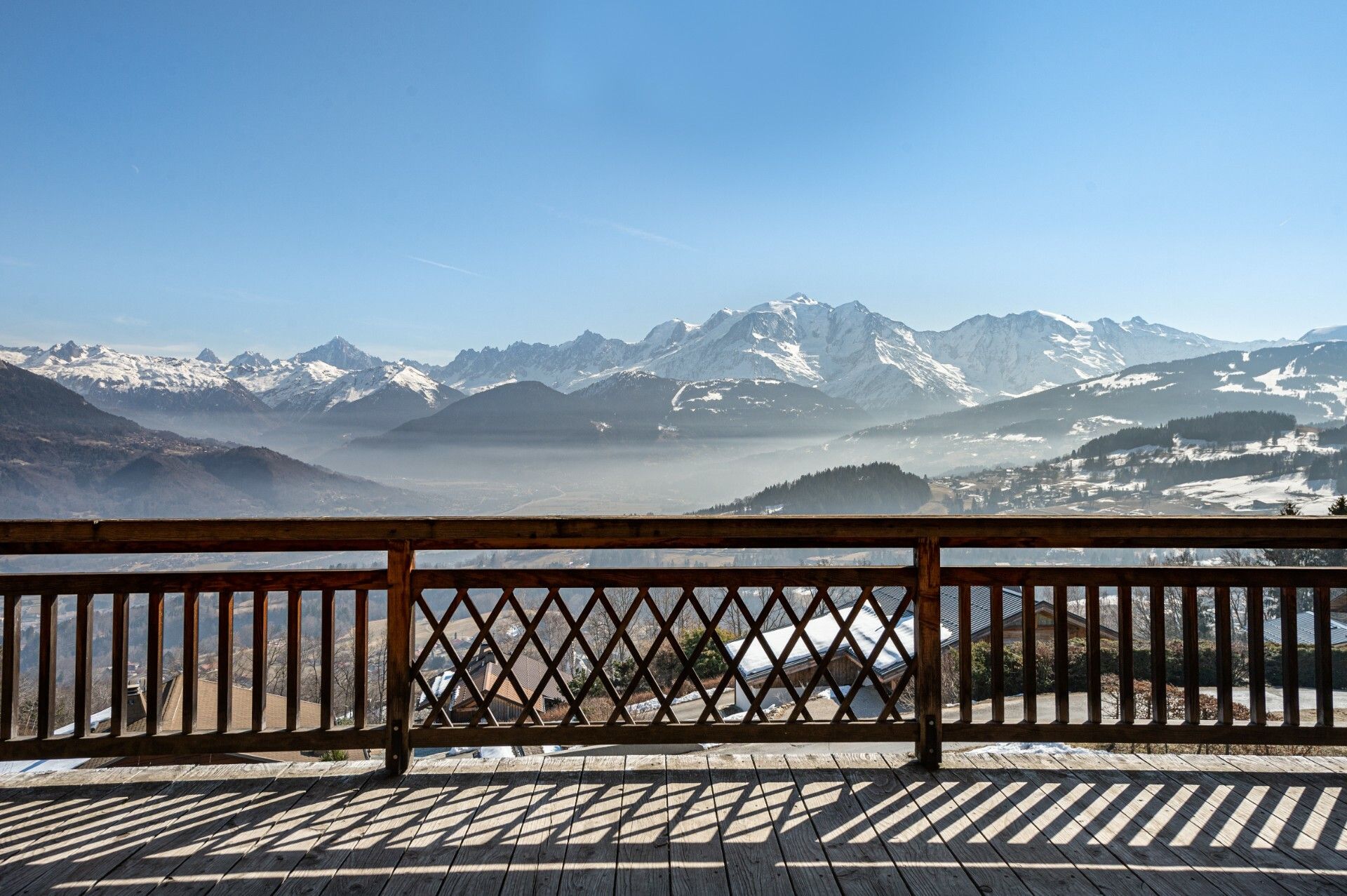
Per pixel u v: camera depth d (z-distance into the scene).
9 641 2.99
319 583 3.11
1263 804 2.89
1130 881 2.40
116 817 2.80
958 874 2.44
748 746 7.25
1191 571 3.17
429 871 2.46
